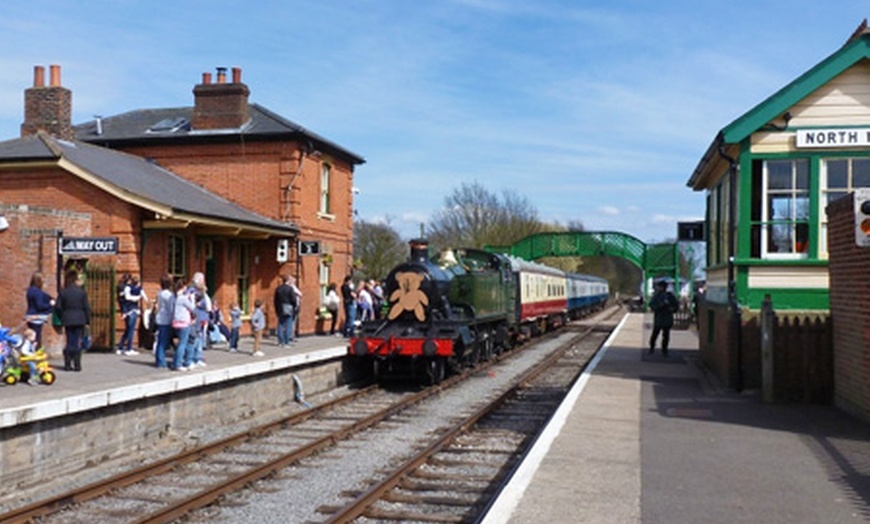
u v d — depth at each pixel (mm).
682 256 70125
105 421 10781
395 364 18578
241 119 23969
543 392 16953
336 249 27250
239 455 10898
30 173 17922
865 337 10961
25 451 9406
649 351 22281
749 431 10516
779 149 14469
